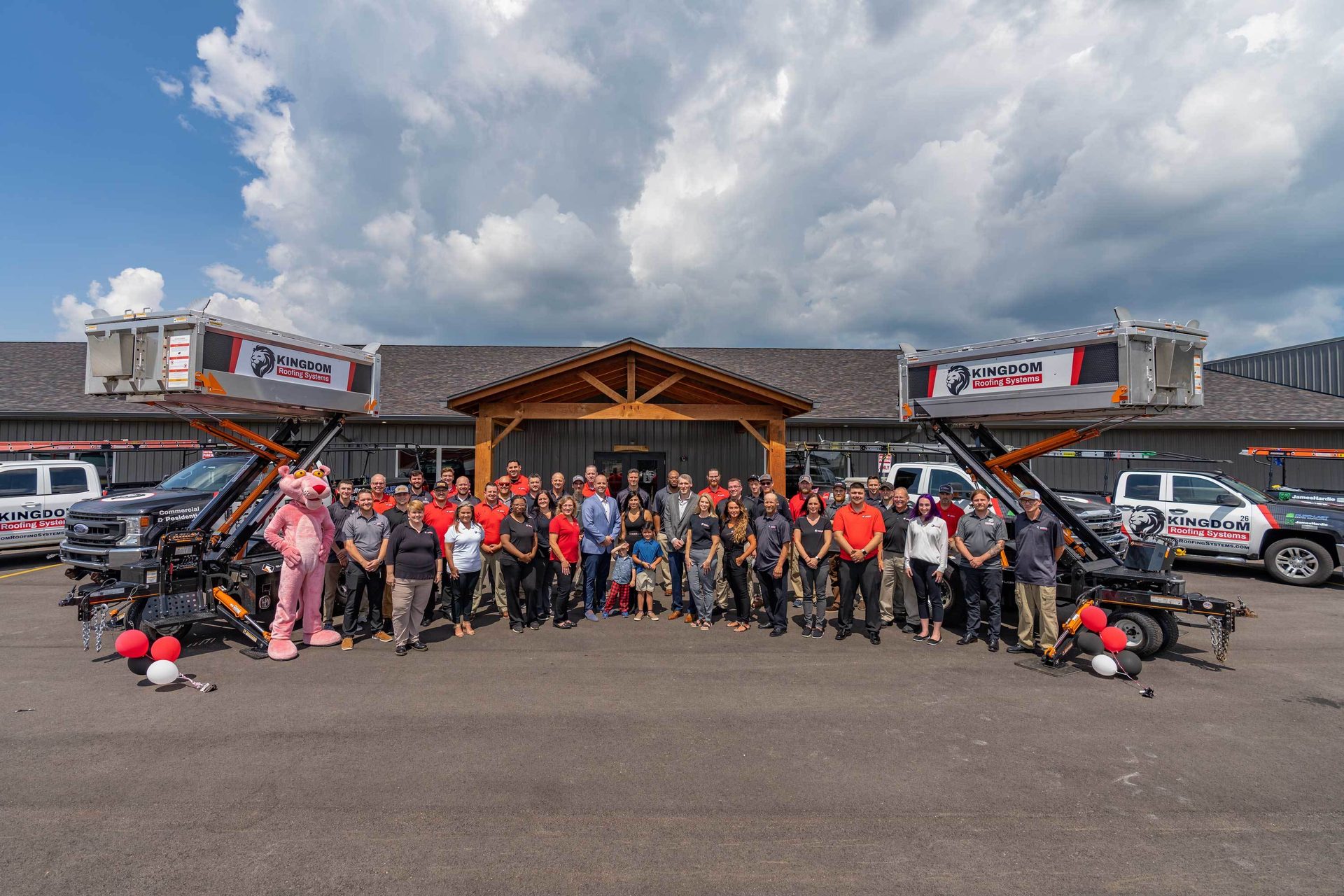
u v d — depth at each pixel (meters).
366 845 2.98
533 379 9.74
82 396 16.12
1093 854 2.96
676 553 7.83
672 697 4.95
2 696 4.86
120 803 3.33
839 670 5.67
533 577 7.17
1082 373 6.32
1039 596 6.10
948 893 2.67
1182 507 10.77
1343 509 9.70
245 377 6.41
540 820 3.20
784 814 3.28
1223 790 3.57
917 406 7.84
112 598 5.79
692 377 10.07
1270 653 6.26
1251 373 20.16
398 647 6.07
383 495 7.54
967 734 4.29
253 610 6.90
